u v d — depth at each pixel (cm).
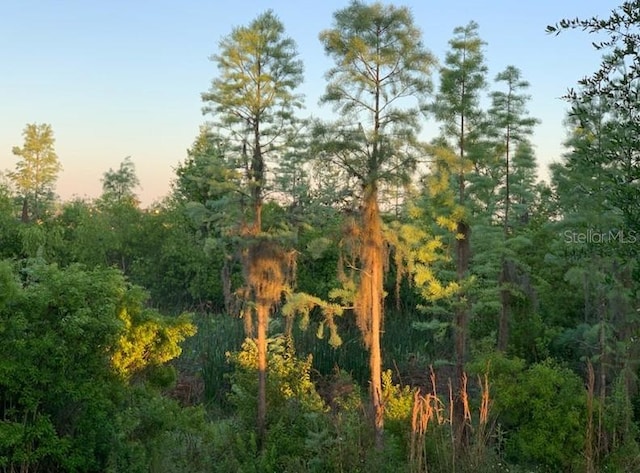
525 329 2136
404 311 2936
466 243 1817
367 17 1348
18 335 992
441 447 926
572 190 1524
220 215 1594
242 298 1673
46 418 997
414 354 2414
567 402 1414
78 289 1053
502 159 2098
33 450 1006
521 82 2058
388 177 1368
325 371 2180
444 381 2142
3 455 983
